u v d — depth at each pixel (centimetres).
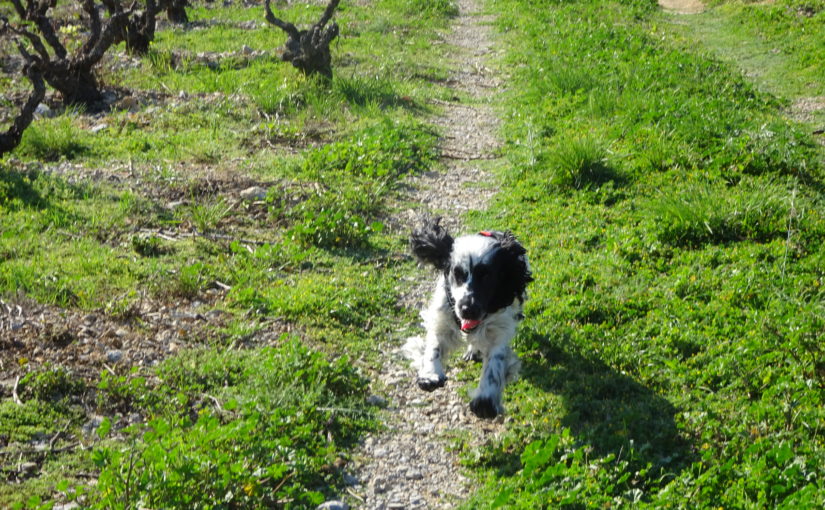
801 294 353
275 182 429
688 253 382
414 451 291
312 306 341
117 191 411
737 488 269
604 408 302
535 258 383
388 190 436
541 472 276
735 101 582
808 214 405
